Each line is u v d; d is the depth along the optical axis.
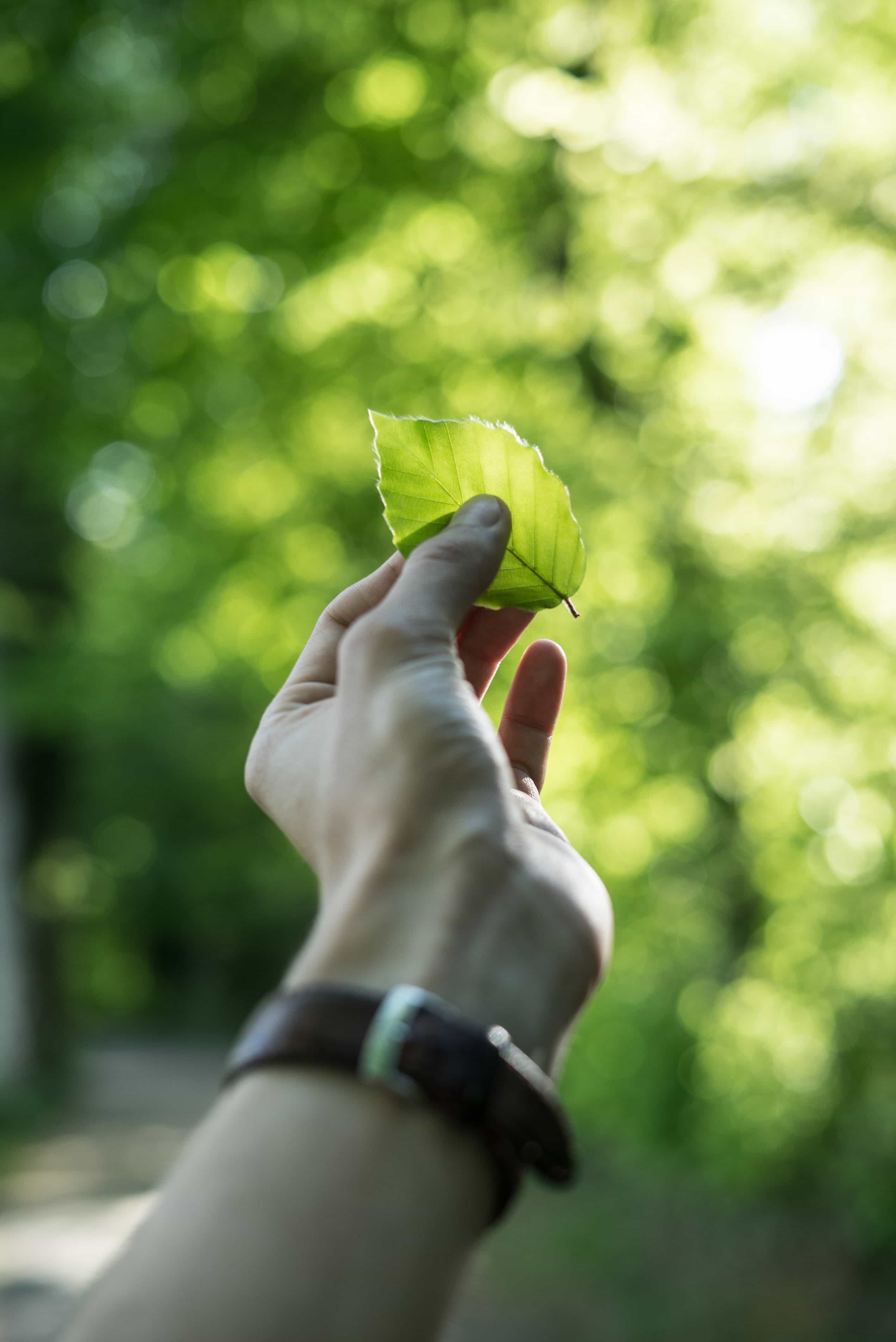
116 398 8.48
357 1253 0.57
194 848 22.05
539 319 7.06
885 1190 5.88
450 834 0.73
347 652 0.84
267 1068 0.62
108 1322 0.55
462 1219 0.60
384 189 7.23
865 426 6.42
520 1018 0.68
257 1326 0.55
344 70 7.04
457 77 6.80
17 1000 15.05
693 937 7.09
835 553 6.41
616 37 6.31
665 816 6.93
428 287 7.43
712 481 6.79
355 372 7.74
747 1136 6.47
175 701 16.98
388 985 0.68
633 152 6.24
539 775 1.15
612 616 6.76
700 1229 6.82
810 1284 5.99
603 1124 7.78
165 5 7.20
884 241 6.33
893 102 6.45
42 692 11.69
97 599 13.41
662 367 6.89
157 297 7.98
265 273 7.82
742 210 6.51
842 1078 6.21
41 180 7.62
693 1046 6.93
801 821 6.42
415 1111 0.61
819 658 6.38
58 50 7.38
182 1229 0.58
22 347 8.25
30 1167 11.24
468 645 1.15
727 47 6.55
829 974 6.15
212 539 9.03
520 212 7.20
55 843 15.67
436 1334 0.59
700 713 6.53
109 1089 16.77
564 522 1.06
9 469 10.36
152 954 28.55
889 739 6.13
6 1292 7.32
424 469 1.05
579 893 0.76
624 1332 6.06
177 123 7.45
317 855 0.88
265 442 8.36
